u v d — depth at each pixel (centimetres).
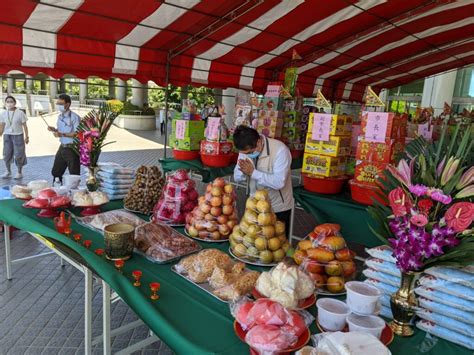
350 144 324
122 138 1480
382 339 109
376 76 753
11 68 285
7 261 321
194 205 214
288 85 445
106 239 160
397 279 128
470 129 116
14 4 254
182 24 349
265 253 161
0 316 273
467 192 101
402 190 111
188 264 152
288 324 104
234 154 413
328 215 300
